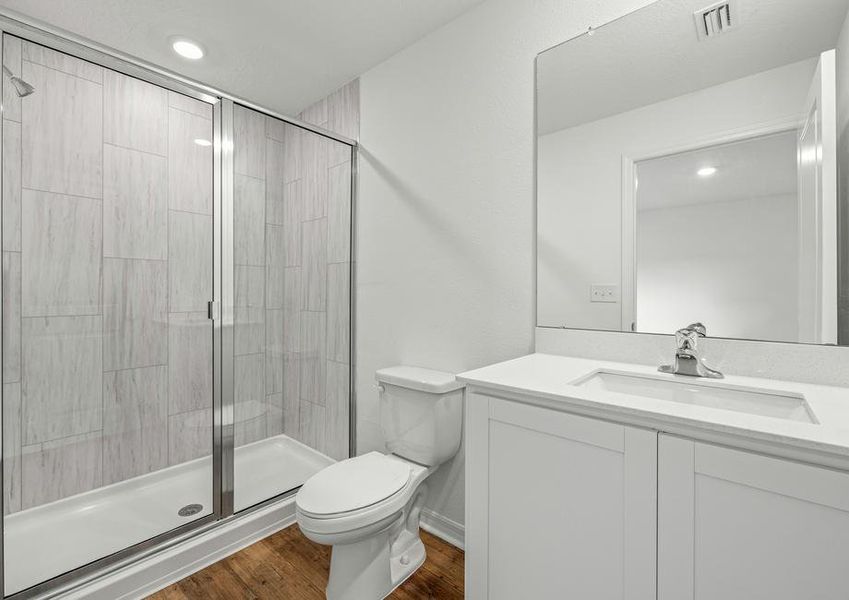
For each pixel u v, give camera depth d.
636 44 1.37
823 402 0.91
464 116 1.81
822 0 1.08
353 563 1.45
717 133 1.22
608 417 0.92
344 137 2.32
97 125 1.79
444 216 1.89
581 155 1.48
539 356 1.52
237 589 1.57
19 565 1.53
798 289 1.11
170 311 1.99
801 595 0.71
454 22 1.84
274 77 2.31
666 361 1.32
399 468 1.62
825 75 1.07
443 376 1.81
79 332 1.80
